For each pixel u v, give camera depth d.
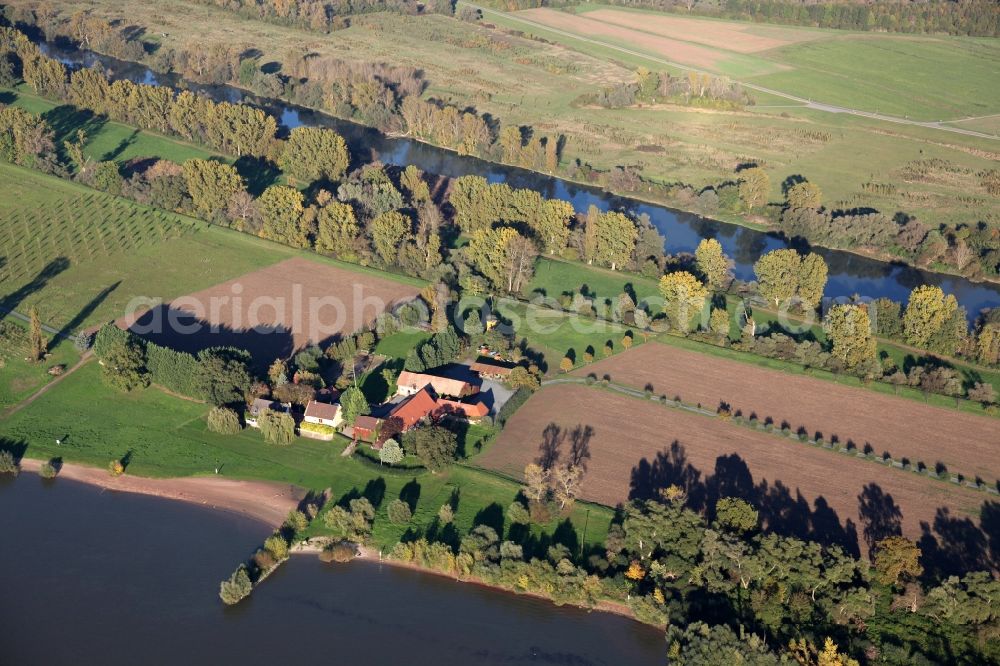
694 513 183.00
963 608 166.88
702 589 174.38
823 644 163.00
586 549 183.88
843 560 173.50
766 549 174.62
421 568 181.38
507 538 185.38
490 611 174.38
